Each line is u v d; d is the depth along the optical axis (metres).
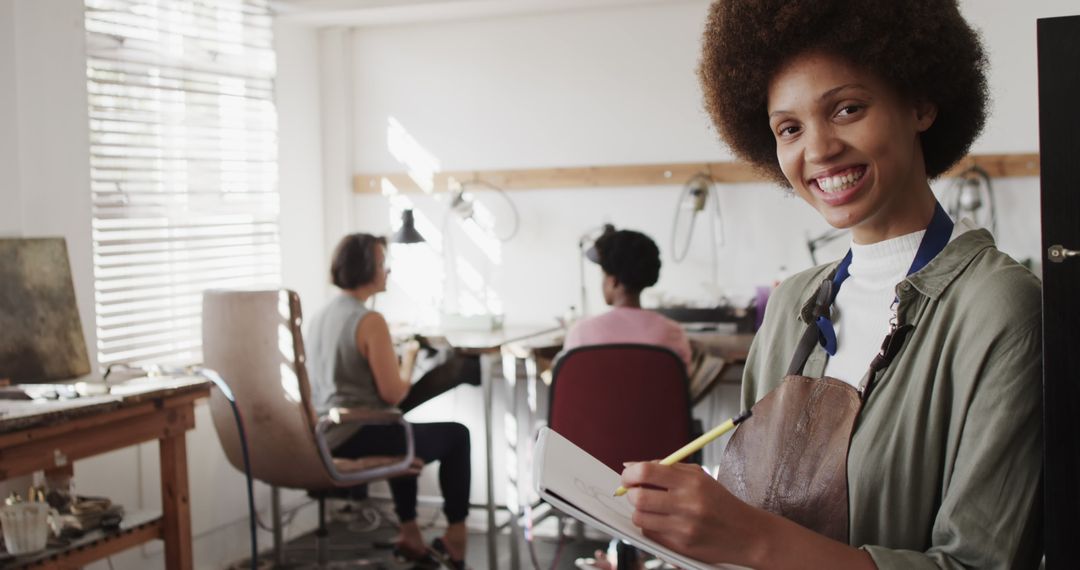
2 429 2.23
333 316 3.61
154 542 3.70
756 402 1.10
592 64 4.39
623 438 3.00
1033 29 3.81
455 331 4.35
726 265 4.26
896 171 0.93
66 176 3.34
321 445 3.23
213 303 3.22
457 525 3.77
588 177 4.39
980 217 3.94
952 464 0.89
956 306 0.91
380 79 4.71
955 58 0.95
